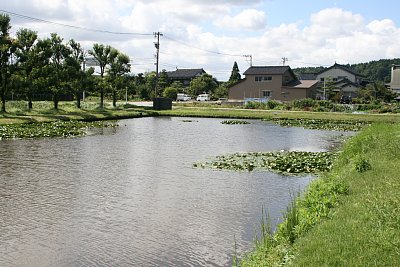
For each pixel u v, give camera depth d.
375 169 12.70
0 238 9.77
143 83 93.75
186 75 112.94
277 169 17.80
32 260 8.64
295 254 6.92
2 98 38.59
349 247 6.67
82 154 21.53
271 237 8.70
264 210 12.03
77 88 46.91
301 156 20.81
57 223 10.83
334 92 74.50
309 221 8.29
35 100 58.31
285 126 39.69
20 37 39.25
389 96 73.94
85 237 9.89
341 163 16.03
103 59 53.75
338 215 8.42
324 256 6.45
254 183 15.36
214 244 9.51
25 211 11.77
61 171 17.22
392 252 6.39
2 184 14.81
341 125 40.31
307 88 71.12
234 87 76.12
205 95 87.38
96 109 50.44
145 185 14.99
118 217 11.36
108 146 24.59
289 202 12.83
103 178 16.03
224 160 20.02
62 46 44.66
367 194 9.72
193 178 16.17
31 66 39.56
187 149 23.92
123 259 8.73
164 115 51.84
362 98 73.12
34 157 20.39
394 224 7.44
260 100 68.75
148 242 9.62
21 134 28.31
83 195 13.53
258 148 24.69
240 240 9.73
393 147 16.12
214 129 36.00
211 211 11.95
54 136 28.77
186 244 9.52
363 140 18.20
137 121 43.56
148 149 23.70
